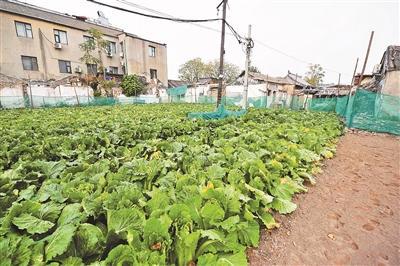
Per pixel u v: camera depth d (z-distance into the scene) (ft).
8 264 5.38
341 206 13.12
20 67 88.58
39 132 23.13
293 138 21.53
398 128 36.17
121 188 9.31
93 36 98.63
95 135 20.45
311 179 15.49
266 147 17.84
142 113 46.21
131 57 115.03
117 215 7.22
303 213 12.19
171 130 25.59
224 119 33.68
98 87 97.09
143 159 13.35
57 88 86.28
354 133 38.01
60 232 6.39
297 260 8.98
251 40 46.11
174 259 7.45
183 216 7.91
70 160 15.52
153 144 17.89
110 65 114.42
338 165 20.27
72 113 47.67
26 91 80.74
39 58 92.63
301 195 14.10
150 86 117.39
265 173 12.44
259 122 34.78
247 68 47.65
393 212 12.66
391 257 9.32
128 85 103.04
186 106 71.92
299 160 16.97
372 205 13.35
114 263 6.05
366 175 18.03
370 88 75.56
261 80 102.22
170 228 7.64
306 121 34.35
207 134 23.21
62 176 11.71
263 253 9.18
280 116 39.70
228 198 9.17
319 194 14.47
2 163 14.15
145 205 8.56
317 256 9.24
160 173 11.96
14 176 11.10
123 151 16.98
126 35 112.88
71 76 94.27
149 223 6.90
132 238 6.49
